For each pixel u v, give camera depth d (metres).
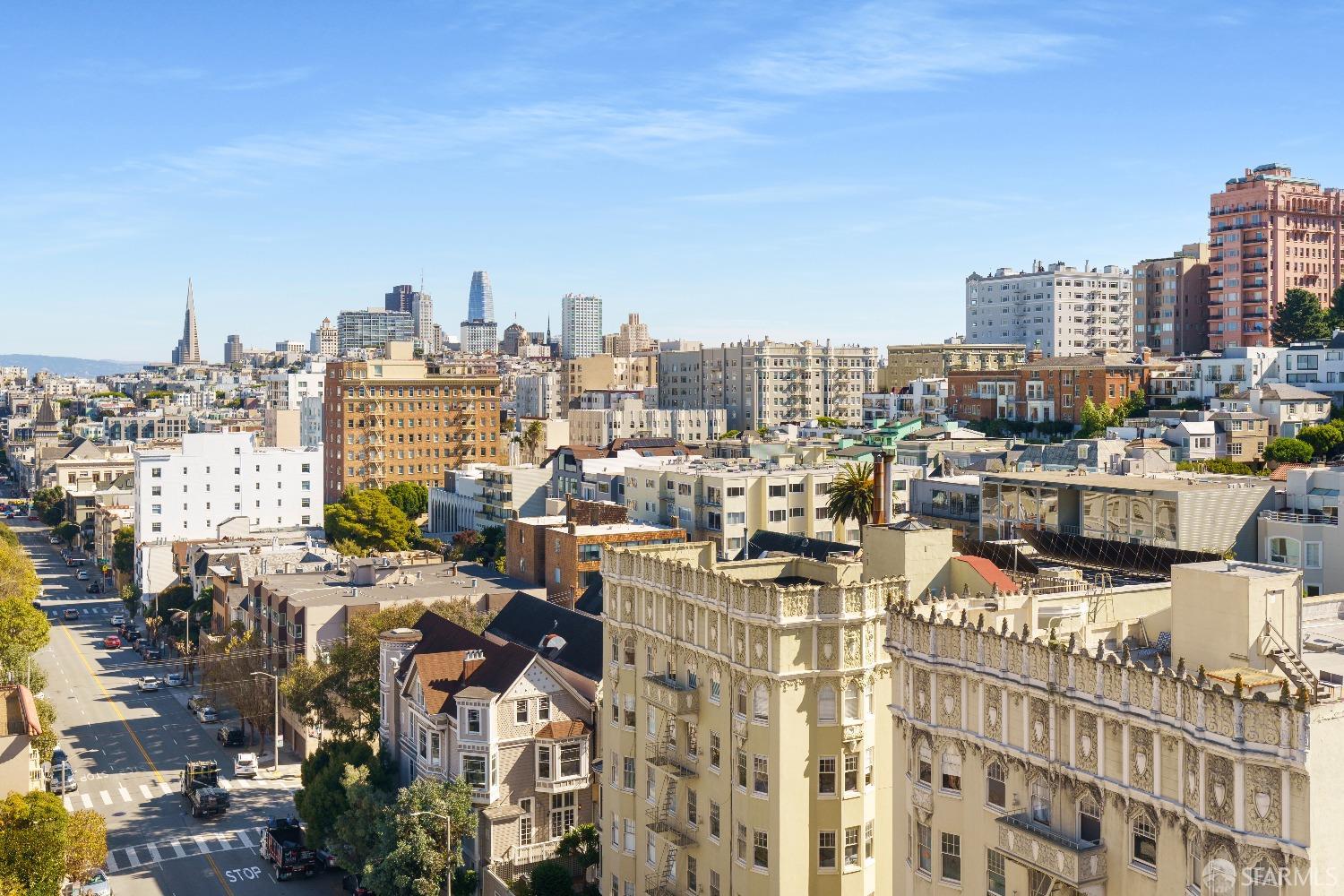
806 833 64.94
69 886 89.38
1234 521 114.75
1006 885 47.78
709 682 70.06
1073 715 44.97
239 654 140.00
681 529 164.25
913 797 52.78
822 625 64.69
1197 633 48.66
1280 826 37.03
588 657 101.38
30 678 134.62
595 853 85.69
